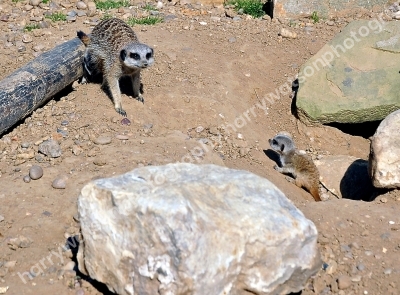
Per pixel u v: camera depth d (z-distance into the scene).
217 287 3.29
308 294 3.88
